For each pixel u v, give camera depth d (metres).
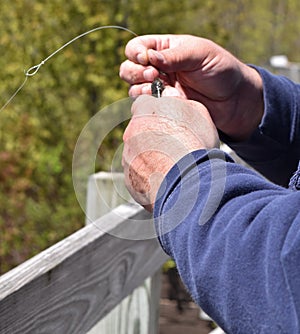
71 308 1.35
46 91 5.04
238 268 0.76
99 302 1.50
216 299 0.78
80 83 5.00
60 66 4.97
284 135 1.39
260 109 1.38
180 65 1.19
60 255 1.32
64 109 5.06
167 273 4.48
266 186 0.84
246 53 6.81
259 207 0.79
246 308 0.75
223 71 1.27
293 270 0.73
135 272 1.71
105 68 5.00
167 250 0.85
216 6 5.49
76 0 4.90
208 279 0.78
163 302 4.46
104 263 1.50
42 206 5.01
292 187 1.07
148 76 1.11
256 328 0.75
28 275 1.20
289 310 0.72
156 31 5.16
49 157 5.04
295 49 8.13
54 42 4.95
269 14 7.35
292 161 1.43
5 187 5.01
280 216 0.76
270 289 0.74
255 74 1.37
